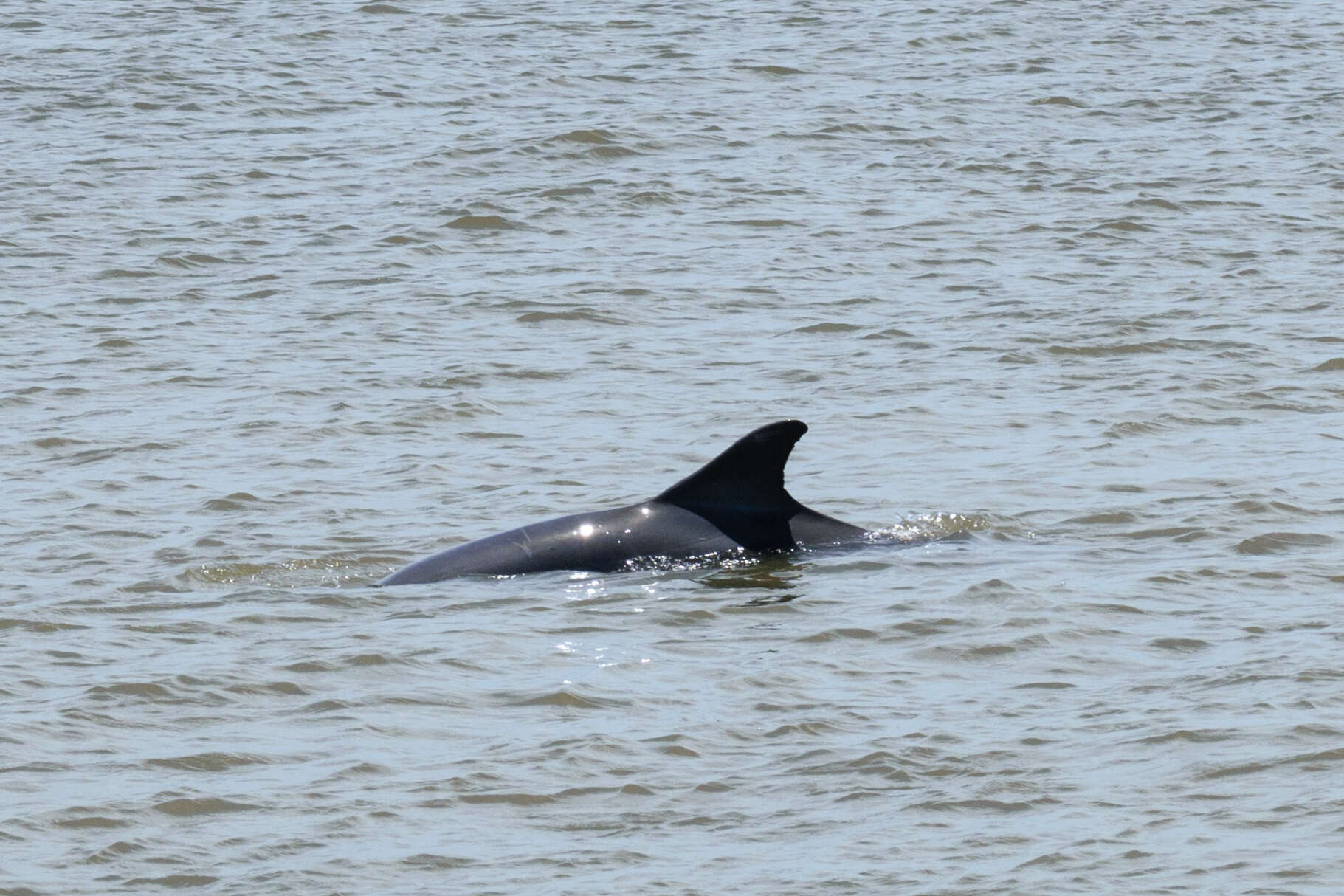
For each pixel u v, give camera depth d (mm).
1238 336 114875
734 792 54438
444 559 76125
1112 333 116062
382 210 152125
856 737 58062
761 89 196875
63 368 111125
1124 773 54594
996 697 61219
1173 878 47938
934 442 95375
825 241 142875
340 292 129500
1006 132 179625
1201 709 59094
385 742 58438
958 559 76438
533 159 168625
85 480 90562
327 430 98562
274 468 92188
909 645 66375
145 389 106812
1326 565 74625
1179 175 162500
